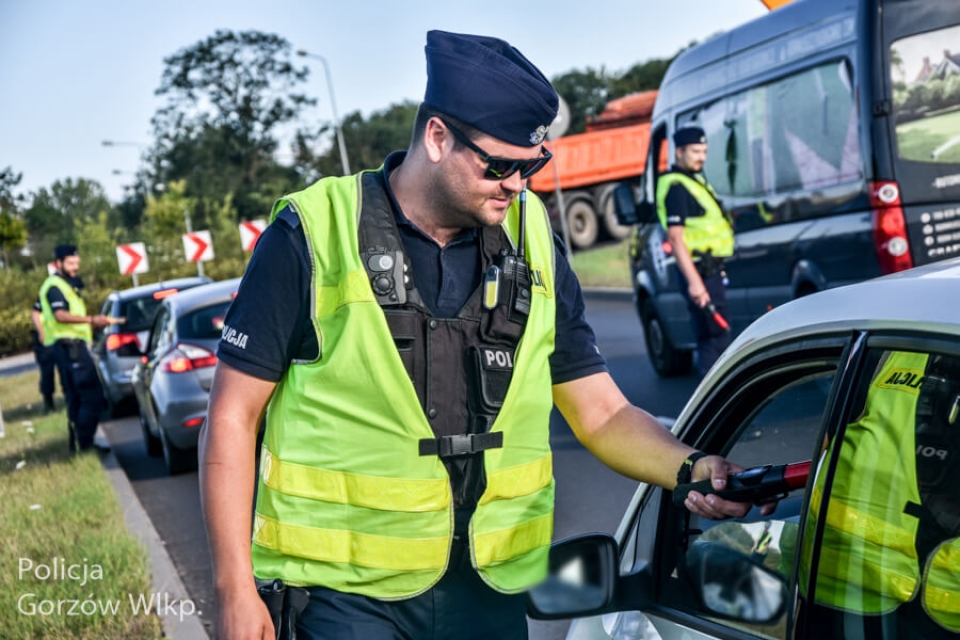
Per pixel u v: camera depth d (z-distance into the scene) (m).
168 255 41.91
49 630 4.72
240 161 70.12
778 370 1.99
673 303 9.98
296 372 2.18
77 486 8.06
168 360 8.84
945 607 1.60
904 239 7.06
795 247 7.85
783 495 2.01
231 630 2.04
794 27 7.74
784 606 1.95
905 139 7.07
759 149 8.17
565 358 2.38
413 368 2.16
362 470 2.14
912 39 7.07
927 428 1.60
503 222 2.28
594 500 6.48
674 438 2.26
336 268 2.16
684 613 2.14
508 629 2.28
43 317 9.78
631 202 9.05
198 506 7.86
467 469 2.19
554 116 2.13
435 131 2.15
